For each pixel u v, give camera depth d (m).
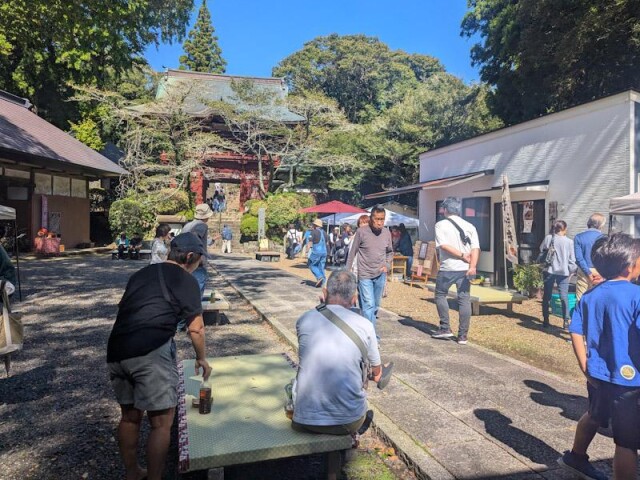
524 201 11.52
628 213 7.36
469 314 5.93
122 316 2.66
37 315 7.75
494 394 4.19
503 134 12.24
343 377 2.73
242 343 6.20
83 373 4.96
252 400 3.22
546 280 7.14
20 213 18.41
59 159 16.86
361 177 29.80
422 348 5.72
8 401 4.20
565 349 5.93
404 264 13.41
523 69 16.48
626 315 2.46
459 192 14.08
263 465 3.20
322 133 27.50
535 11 13.93
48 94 23.66
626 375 2.41
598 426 2.69
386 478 3.00
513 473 2.89
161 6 18.41
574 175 9.95
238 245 26.16
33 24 9.55
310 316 2.92
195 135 25.81
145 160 25.89
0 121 16.86
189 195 25.94
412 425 3.54
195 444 2.60
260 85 32.84
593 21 12.34
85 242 22.17
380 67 45.66
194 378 3.64
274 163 29.50
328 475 2.82
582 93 16.22
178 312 2.73
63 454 3.28
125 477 2.98
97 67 19.62
